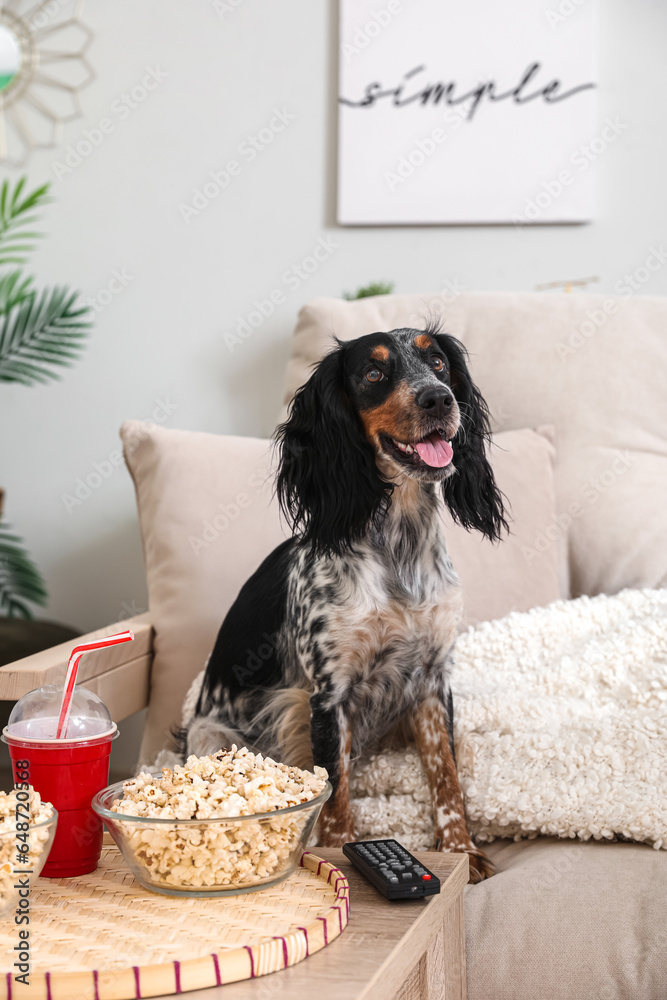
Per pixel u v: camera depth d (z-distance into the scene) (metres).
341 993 0.71
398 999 0.83
